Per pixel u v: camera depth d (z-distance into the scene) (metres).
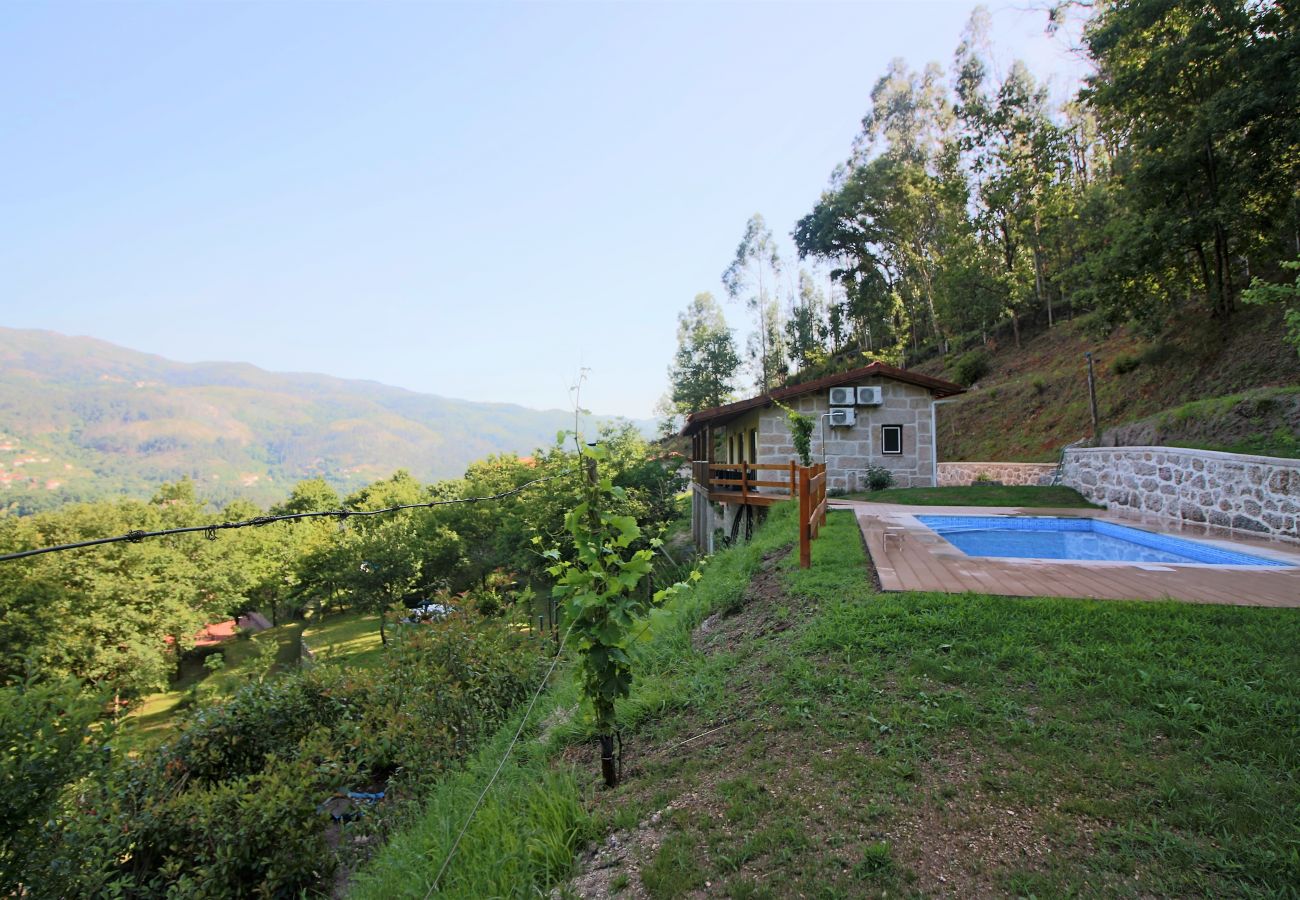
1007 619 4.45
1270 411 11.86
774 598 5.96
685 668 4.98
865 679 3.82
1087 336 24.64
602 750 3.50
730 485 15.76
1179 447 11.44
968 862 2.29
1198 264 19.00
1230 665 3.53
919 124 38.53
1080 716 3.16
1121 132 20.55
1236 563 6.93
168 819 4.99
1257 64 14.88
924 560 6.80
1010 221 31.45
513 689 6.83
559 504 19.81
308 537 38.22
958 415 26.86
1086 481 13.78
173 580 24.94
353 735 6.40
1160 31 16.94
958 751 2.98
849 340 50.25
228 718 6.63
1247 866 2.11
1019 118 30.19
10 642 18.36
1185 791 2.51
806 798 2.80
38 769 3.64
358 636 30.08
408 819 4.87
